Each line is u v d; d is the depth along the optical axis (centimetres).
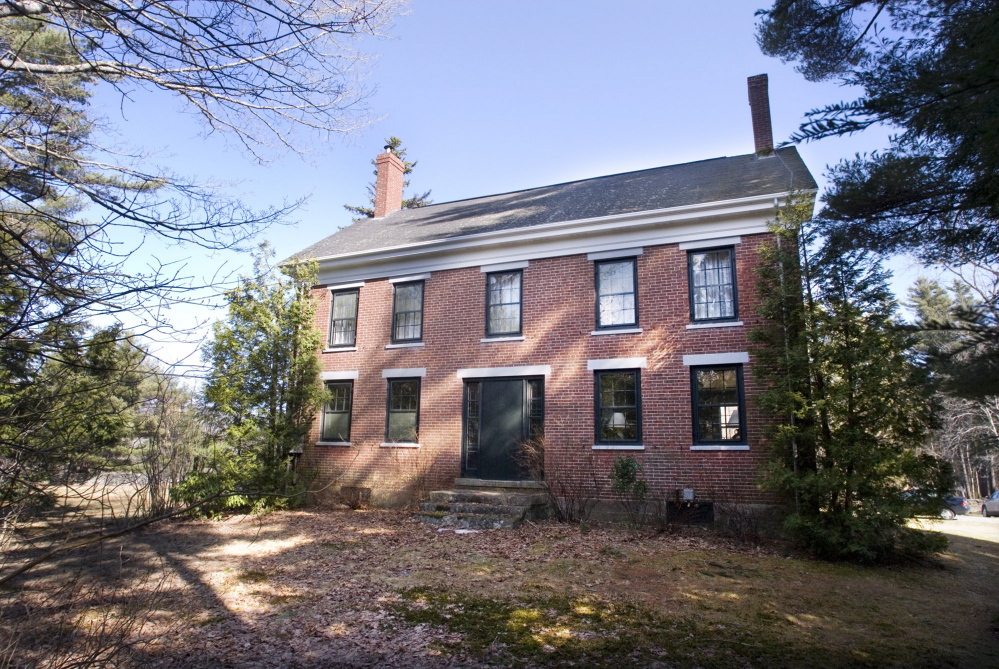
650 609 690
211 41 512
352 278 1728
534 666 534
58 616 558
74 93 686
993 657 558
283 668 534
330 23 568
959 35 398
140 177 613
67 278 379
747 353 1236
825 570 895
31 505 427
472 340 1512
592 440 1330
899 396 902
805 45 532
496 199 1989
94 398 450
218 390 1386
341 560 936
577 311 1409
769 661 541
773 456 1097
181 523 1262
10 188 436
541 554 961
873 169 487
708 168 1678
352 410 1642
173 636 606
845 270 944
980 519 2244
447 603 715
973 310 386
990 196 427
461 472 1464
